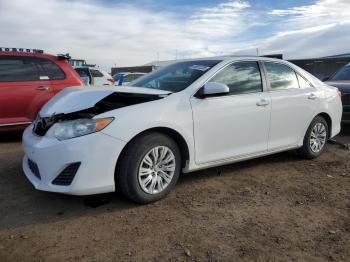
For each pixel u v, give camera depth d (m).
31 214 3.63
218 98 4.40
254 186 4.56
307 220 3.65
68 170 3.55
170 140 3.98
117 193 4.18
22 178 4.66
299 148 5.67
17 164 5.28
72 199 3.99
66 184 3.57
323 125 5.85
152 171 3.89
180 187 4.45
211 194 4.25
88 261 2.85
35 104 6.87
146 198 3.85
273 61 5.24
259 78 4.96
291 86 5.37
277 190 4.45
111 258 2.90
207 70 4.51
